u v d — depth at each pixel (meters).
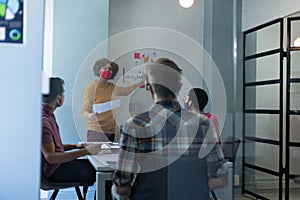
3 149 1.30
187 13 4.93
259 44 4.57
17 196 1.31
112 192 1.93
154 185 1.75
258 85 4.44
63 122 3.28
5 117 1.30
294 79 4.42
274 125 4.32
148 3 4.73
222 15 4.70
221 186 1.92
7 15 1.29
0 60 1.29
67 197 2.41
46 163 1.56
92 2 4.27
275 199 4.08
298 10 4.30
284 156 4.25
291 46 4.40
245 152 3.92
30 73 1.32
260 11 4.56
